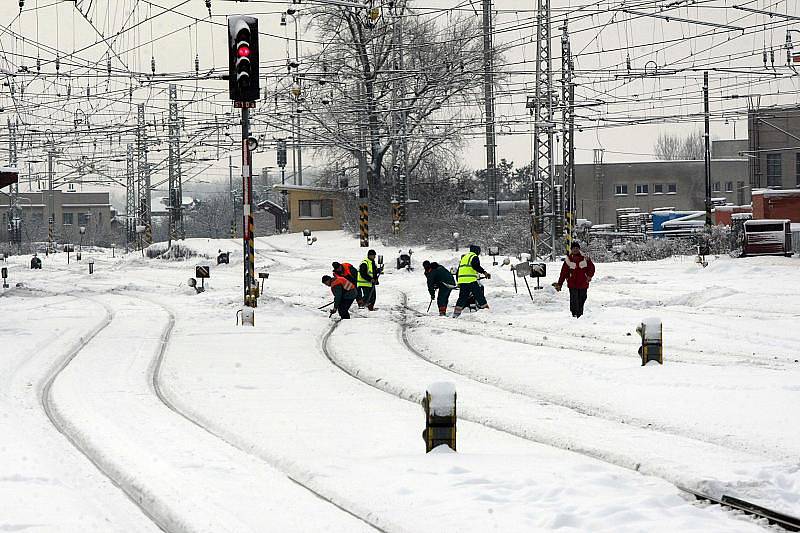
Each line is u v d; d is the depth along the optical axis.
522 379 29.55
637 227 155.62
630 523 14.22
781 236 82.38
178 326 47.81
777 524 14.40
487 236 113.19
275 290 73.94
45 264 133.38
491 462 18.52
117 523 15.02
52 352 37.28
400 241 122.25
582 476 17.16
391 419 23.52
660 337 31.27
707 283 65.12
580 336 41.78
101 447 20.34
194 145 106.56
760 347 36.16
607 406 24.77
